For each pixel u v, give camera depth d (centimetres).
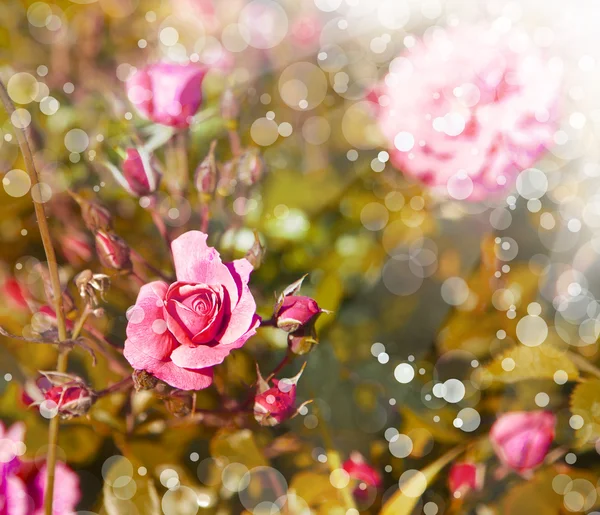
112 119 85
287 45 92
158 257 81
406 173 85
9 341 78
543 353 78
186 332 70
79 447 76
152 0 93
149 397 77
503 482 78
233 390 78
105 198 83
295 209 84
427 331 83
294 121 88
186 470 76
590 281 84
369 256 84
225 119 83
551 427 77
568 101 85
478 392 80
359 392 80
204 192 78
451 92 82
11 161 82
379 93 87
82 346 74
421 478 77
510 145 82
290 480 77
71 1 91
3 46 90
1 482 74
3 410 76
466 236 84
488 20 87
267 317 80
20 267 80
